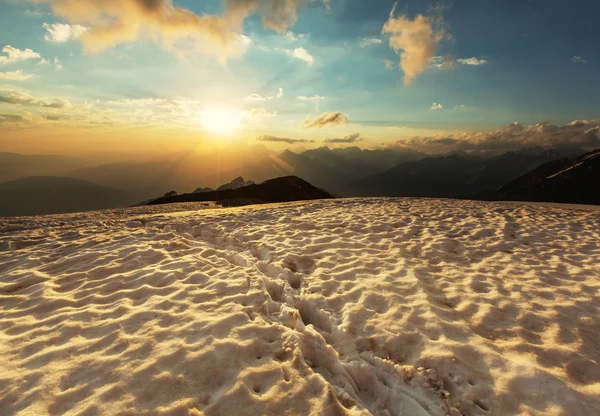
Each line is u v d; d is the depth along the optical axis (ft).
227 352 12.96
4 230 38.17
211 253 26.66
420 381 12.10
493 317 16.85
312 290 19.81
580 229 35.47
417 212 46.80
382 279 21.27
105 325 15.02
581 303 18.29
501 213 46.03
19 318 15.83
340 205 56.85
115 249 27.04
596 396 11.30
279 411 10.34
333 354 13.34
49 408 10.18
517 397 11.39
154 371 11.82
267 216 44.32
